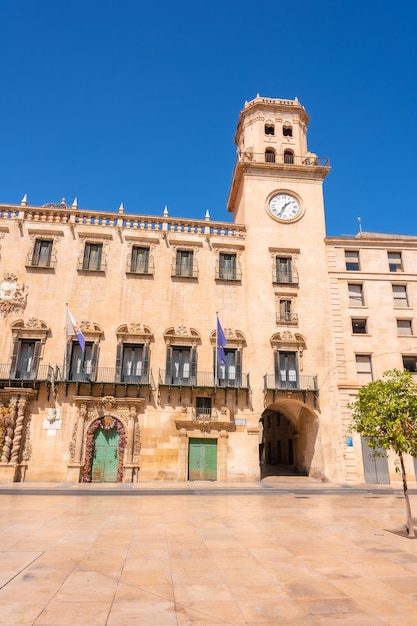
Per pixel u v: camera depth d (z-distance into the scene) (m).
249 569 8.78
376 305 34.56
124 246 33.47
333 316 33.94
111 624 6.04
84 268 32.47
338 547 10.73
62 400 29.58
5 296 31.05
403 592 7.54
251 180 36.72
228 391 31.39
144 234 34.00
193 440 30.55
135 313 32.16
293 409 35.22
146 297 32.62
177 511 16.33
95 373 30.28
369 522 14.40
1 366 29.66
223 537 11.70
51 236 32.88
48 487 24.81
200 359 31.92
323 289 34.59
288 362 32.84
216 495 21.89
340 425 31.56
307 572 8.63
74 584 7.69
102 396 29.95
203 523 13.80
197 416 30.61
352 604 6.96
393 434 13.87
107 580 7.95
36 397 29.31
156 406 30.42
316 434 32.28
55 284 31.86
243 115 41.22
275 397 31.67
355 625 6.17
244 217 36.16
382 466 30.80
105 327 31.53
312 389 31.80
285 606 6.84
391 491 25.55
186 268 34.03
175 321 32.47
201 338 32.34
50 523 13.48
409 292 35.16
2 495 20.95
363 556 9.90
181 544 10.82
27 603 6.76
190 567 8.84
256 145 39.19
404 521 14.65
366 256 35.78
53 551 9.94
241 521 14.27
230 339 32.47
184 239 34.34
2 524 13.21
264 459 50.97
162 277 33.25
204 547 10.54
